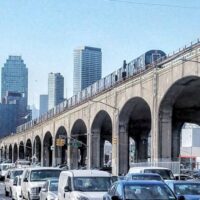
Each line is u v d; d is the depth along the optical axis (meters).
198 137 102.69
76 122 94.62
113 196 16.86
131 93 65.31
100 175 23.09
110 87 73.56
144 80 61.12
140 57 64.81
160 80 56.72
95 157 84.81
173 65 53.41
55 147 113.06
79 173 23.14
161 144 57.12
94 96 82.12
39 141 138.88
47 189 26.92
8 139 190.12
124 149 71.06
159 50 63.34
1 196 43.72
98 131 84.88
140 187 17.41
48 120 119.06
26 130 150.38
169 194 17.19
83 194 21.30
